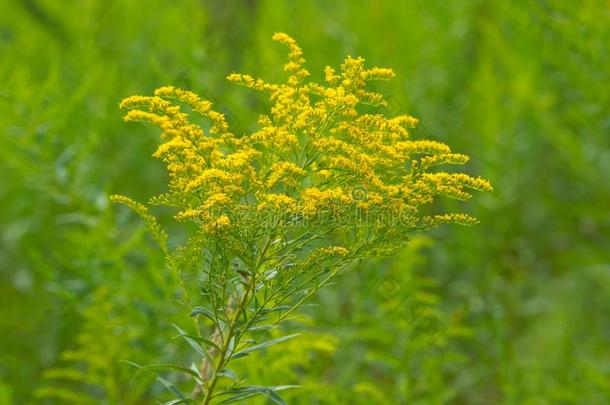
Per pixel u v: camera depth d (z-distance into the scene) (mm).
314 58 5637
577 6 5098
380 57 5695
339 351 4379
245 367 3672
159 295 4250
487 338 5059
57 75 4730
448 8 6266
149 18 6297
